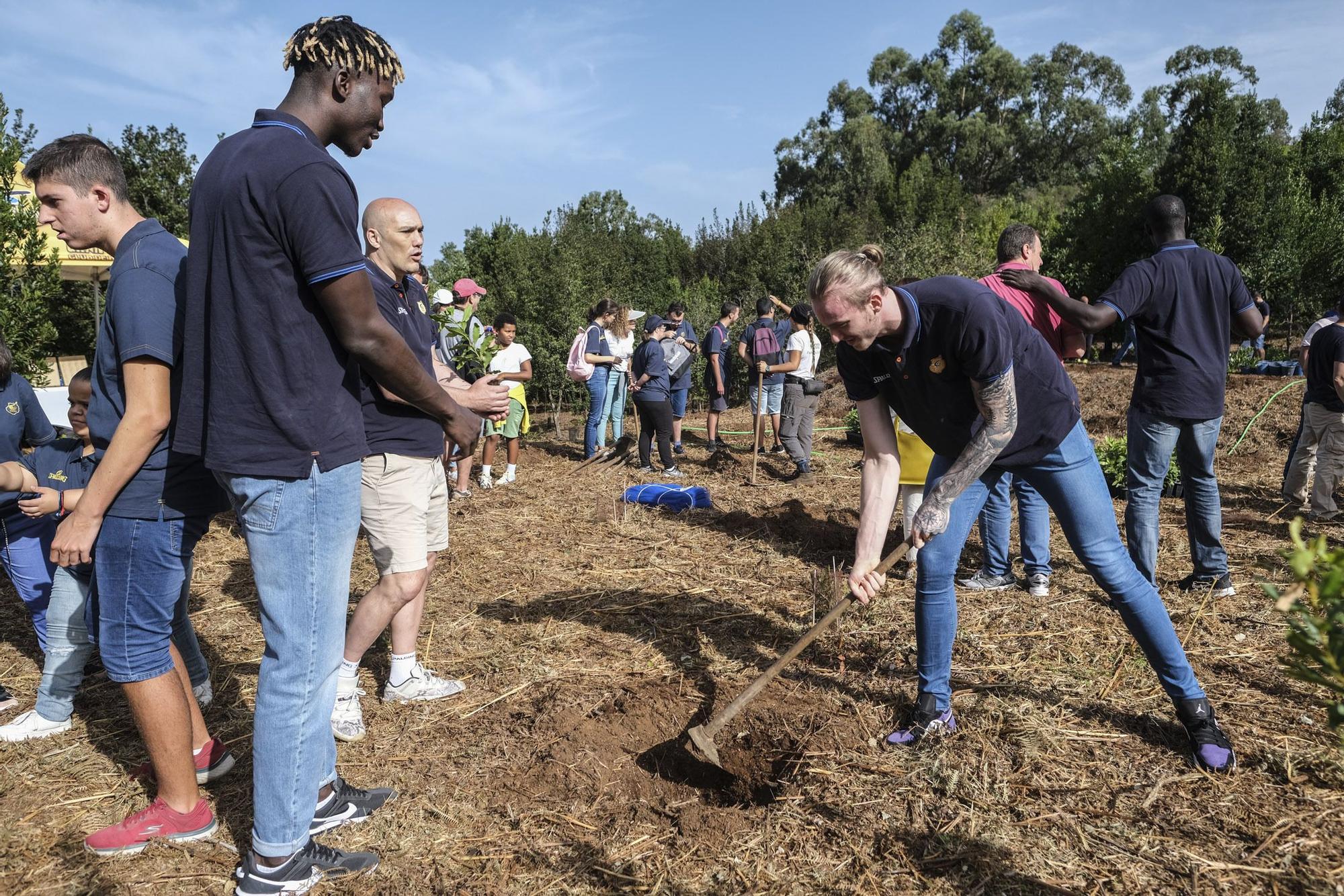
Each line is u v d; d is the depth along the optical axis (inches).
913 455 194.5
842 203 1572.3
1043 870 99.5
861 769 122.3
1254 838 103.0
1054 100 2343.8
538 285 640.4
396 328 130.8
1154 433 173.2
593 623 184.9
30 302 253.9
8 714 144.0
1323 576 53.7
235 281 84.0
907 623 175.3
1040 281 167.2
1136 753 122.6
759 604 194.1
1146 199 785.6
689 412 690.2
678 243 1176.2
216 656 166.2
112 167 102.0
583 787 121.9
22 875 101.6
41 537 146.6
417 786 121.8
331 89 91.5
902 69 2379.4
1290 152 866.1
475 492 340.2
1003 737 128.6
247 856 98.7
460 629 182.4
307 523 90.1
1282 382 416.8
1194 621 168.2
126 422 93.8
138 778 122.7
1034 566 189.3
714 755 118.0
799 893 98.2
